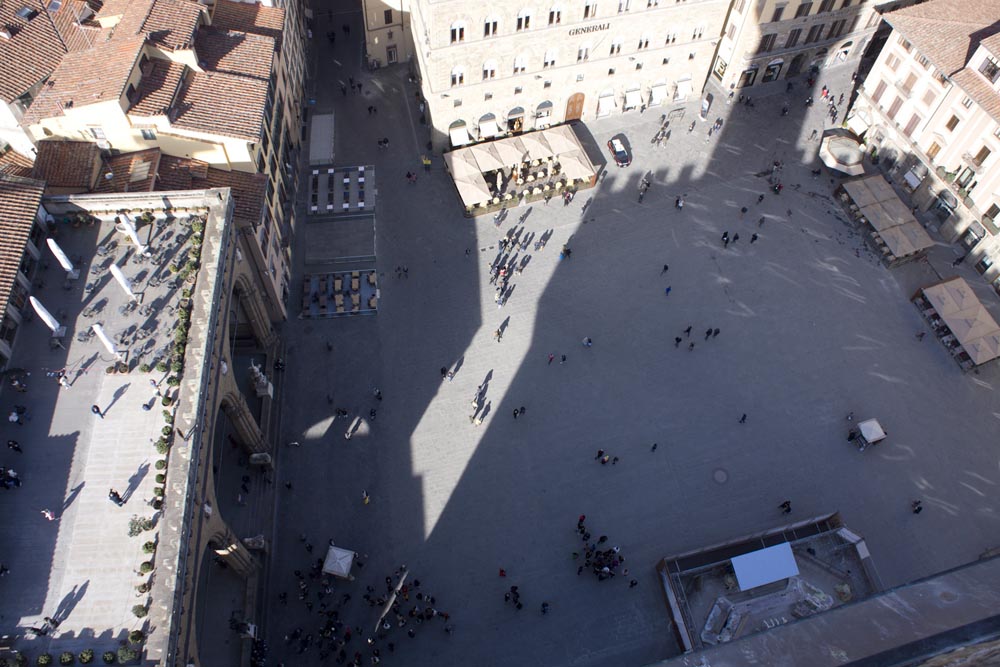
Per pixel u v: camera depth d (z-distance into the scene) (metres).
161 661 37.59
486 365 68.62
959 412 67.75
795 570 56.22
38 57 58.12
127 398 46.03
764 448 65.19
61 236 52.56
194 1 61.38
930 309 72.88
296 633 53.97
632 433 65.50
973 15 74.75
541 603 56.94
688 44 82.56
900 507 62.59
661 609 57.12
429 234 77.00
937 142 76.81
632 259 76.12
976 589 20.28
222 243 51.50
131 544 41.25
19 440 44.47
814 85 91.94
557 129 81.69
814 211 80.69
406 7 84.56
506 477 62.69
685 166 83.62
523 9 72.19
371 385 66.94
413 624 55.50
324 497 60.91
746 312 73.00
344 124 85.19
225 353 51.09
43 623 38.78
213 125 56.50
